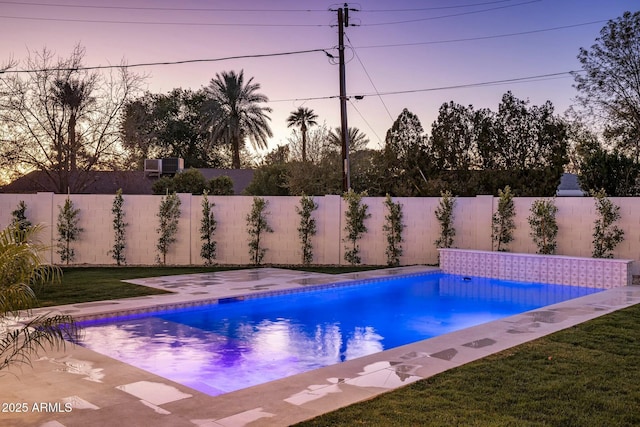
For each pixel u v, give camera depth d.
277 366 6.72
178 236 15.68
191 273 13.61
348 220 15.70
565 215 13.96
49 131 21.95
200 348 7.47
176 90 40.31
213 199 15.73
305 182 25.02
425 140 22.00
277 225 15.86
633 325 7.48
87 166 22.81
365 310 10.41
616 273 11.95
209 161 41.59
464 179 20.70
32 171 23.22
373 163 24.88
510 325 7.60
